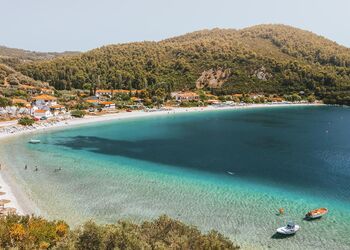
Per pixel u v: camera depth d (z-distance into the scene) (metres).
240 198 53.12
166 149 92.56
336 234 41.22
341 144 100.50
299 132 124.38
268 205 50.25
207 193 55.22
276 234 41.16
